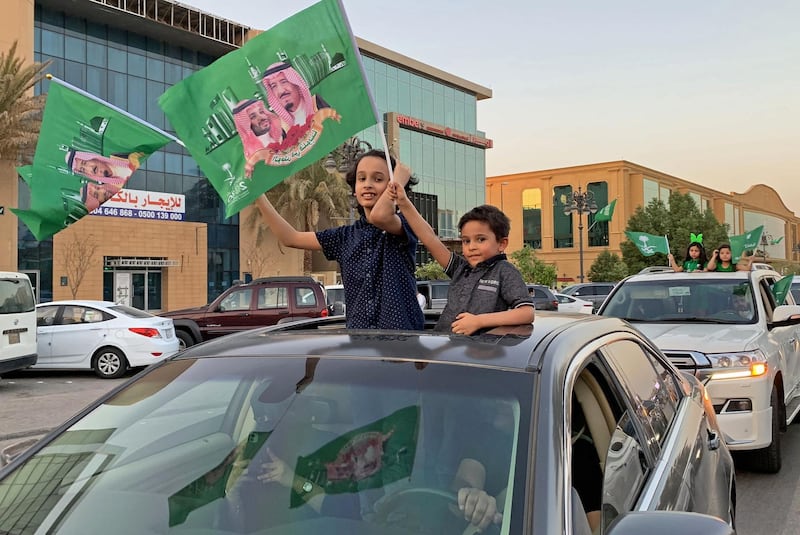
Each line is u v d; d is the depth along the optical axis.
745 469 6.16
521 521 1.68
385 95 47.91
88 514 2.04
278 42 3.66
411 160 50.00
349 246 3.57
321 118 3.70
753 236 9.66
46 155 4.31
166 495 2.11
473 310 3.22
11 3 24.59
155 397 2.48
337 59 3.68
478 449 1.90
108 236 31.08
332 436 2.12
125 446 2.33
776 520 4.91
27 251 28.38
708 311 6.95
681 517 1.75
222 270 36.75
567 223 69.31
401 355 2.32
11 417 8.70
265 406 2.28
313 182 33.75
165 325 13.30
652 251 11.34
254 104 3.67
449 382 2.12
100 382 12.20
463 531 1.76
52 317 12.89
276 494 2.03
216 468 2.18
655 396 3.05
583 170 68.06
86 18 31.36
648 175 69.50
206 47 35.84
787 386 6.68
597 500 2.00
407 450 1.98
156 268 33.78
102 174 4.45
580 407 2.20
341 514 1.90
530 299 3.05
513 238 72.94
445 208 53.28
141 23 32.25
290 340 2.65
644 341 3.45
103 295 31.39
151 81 33.97
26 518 2.03
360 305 3.48
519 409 1.97
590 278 54.06
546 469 1.79
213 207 36.44
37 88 29.56
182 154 34.91
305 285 14.93
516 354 2.22
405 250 3.52
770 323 6.69
